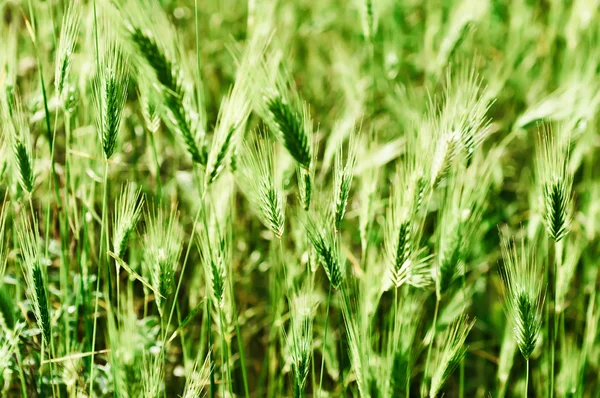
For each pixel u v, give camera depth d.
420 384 1.54
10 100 1.32
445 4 1.92
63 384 1.39
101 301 1.45
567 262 1.35
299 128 1.22
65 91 1.32
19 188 1.36
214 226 1.28
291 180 1.54
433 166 1.27
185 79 1.21
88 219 1.40
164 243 1.28
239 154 1.31
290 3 1.92
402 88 1.64
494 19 1.92
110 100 1.24
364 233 1.35
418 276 1.33
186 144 1.21
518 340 1.28
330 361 1.43
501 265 1.60
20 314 1.38
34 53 1.52
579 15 1.65
